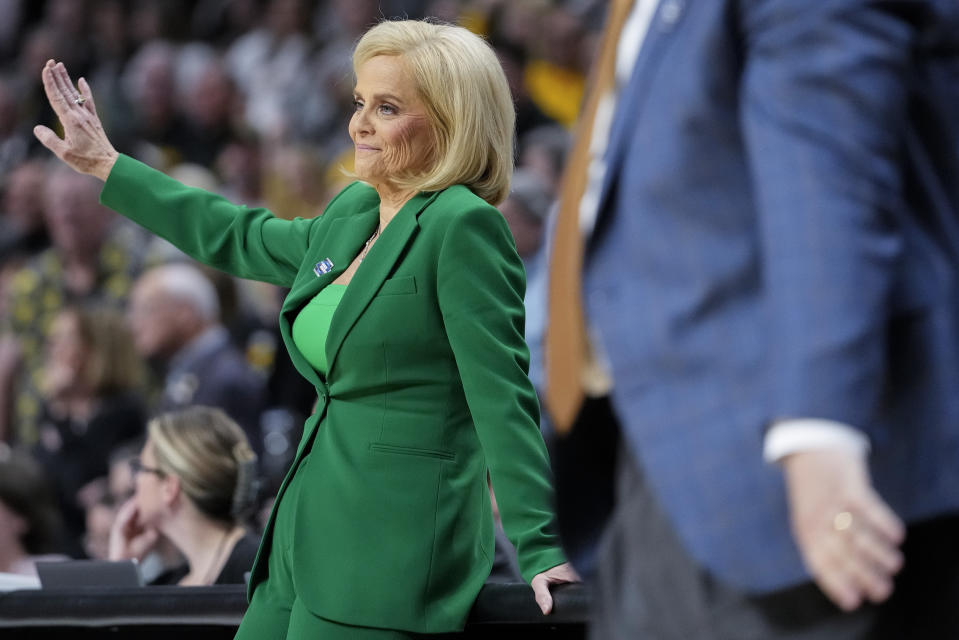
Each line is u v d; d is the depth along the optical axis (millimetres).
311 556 6121
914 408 3854
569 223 4520
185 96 27953
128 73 29312
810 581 3861
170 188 7438
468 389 6035
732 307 3963
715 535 3922
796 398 3586
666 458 3990
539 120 21938
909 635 3914
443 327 6133
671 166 4059
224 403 16125
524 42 22234
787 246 3668
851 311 3586
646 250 4078
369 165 6422
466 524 6188
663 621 4105
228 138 27391
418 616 5996
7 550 11562
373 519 6047
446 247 6043
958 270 3963
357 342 6145
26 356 20828
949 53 3951
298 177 22375
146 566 9898
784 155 3729
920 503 3820
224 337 17078
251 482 9523
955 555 3914
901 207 3900
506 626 6387
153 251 21031
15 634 8219
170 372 17312
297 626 6133
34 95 29969
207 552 9391
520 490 5992
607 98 4508
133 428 17062
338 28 27172
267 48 27906
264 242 7164
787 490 3848
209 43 30203
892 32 3756
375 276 6180
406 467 6094
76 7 30797
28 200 23594
